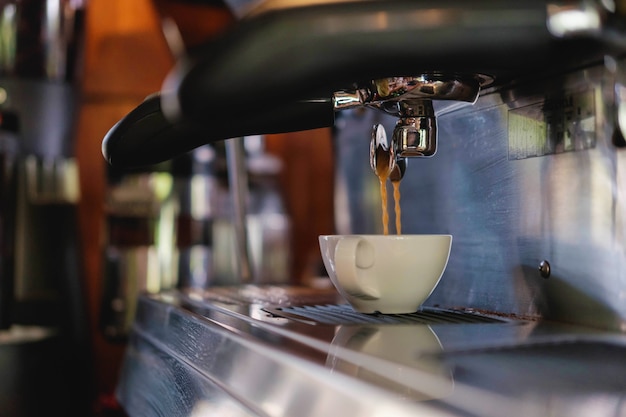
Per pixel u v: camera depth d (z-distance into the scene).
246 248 1.00
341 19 0.35
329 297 0.67
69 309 1.16
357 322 0.48
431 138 0.51
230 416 0.39
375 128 0.56
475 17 0.35
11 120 1.06
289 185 1.58
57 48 1.08
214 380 0.44
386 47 0.36
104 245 1.21
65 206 1.16
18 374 1.02
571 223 0.49
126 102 1.38
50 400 1.07
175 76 0.38
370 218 0.77
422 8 0.35
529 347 0.39
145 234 1.19
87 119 1.37
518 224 0.54
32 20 1.06
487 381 0.31
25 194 1.11
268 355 0.38
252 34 0.35
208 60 0.36
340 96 0.52
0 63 1.05
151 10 1.37
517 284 0.54
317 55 0.36
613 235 0.46
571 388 0.31
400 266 0.51
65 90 1.11
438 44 0.36
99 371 1.37
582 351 0.38
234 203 0.99
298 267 1.59
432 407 0.27
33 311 1.13
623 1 0.34
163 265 1.20
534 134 0.52
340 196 0.84
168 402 0.52
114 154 0.58
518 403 0.28
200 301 0.64
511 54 0.38
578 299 0.48
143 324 0.69
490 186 0.57
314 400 0.32
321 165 1.60
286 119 0.53
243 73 0.36
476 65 0.40
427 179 0.66
